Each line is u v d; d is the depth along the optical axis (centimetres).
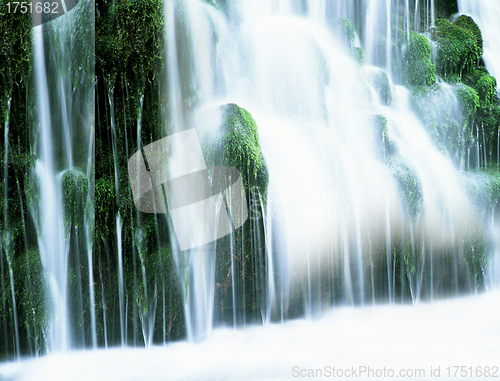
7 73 648
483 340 679
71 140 694
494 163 1019
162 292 702
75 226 689
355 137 836
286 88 840
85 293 694
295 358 639
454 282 873
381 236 796
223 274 710
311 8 1050
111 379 601
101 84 692
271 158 732
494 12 1241
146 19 673
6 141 661
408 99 970
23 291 664
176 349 691
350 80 909
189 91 728
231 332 724
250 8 941
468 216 873
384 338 694
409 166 838
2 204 661
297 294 747
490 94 1028
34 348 671
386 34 1102
